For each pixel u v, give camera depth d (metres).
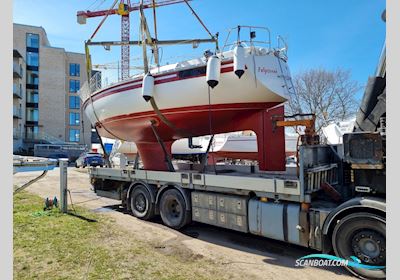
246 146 11.09
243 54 5.33
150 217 6.20
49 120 37.59
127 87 6.91
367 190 3.75
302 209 3.98
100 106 7.81
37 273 3.61
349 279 3.53
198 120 6.37
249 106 5.94
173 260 4.09
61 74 38.53
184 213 5.44
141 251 4.39
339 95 26.56
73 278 3.49
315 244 3.81
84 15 26.88
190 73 5.93
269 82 5.58
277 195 4.24
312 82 26.80
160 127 6.82
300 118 6.17
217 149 11.30
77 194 9.73
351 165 3.73
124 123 7.41
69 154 31.88
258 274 3.67
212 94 5.82
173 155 12.38
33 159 5.29
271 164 6.05
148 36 7.35
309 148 4.16
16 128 34.31
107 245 4.59
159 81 6.27
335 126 8.33
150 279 3.48
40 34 38.12
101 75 8.16
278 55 5.90
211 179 5.05
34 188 10.83
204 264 3.96
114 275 3.57
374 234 3.38
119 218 6.37
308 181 4.04
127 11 25.25
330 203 4.27
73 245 4.54
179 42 7.91
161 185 5.98
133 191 6.60
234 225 4.69
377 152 3.52
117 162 13.18
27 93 37.34
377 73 4.30
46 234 5.02
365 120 4.06
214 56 5.51
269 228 4.25
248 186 4.55
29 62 37.47
